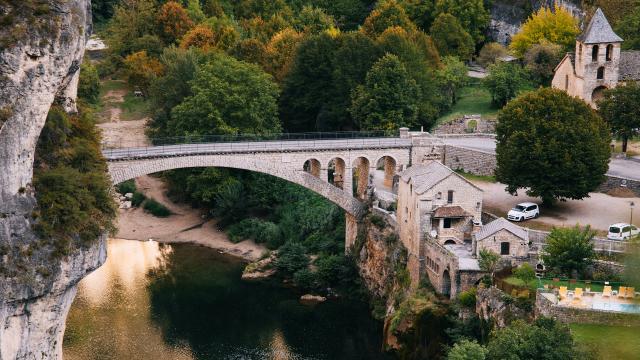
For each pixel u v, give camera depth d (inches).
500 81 6865.2
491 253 4525.1
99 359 4566.9
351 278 5536.4
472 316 4448.8
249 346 4805.6
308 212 6146.7
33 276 3661.4
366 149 5615.2
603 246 4520.2
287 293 5526.6
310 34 7588.6
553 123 5113.2
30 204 3698.3
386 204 5551.2
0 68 3506.4
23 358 3759.8
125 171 5032.0
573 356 3540.8
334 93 6835.6
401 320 4680.1
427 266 4936.0
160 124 6914.4
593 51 6210.6
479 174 5920.3
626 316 3833.7
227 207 6466.5
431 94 6801.2
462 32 7755.9
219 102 6343.5
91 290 5467.5
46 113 3718.0
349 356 4717.0
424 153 5757.9
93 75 7573.8
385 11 7564.0
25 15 3570.4
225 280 5684.1
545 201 5319.9
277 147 5438.0
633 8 7145.7
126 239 6373.0
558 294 4003.4
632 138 6117.1
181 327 5002.5
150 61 7790.4
